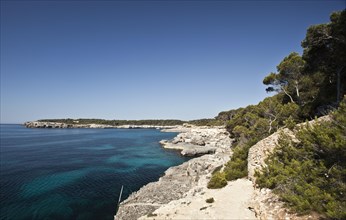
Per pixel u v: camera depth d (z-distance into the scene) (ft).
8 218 73.26
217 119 490.90
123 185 112.37
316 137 35.04
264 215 35.55
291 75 108.27
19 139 369.30
